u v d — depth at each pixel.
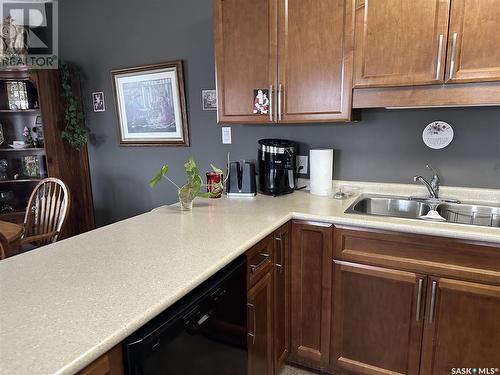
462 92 1.54
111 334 0.73
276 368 1.71
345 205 1.83
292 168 2.13
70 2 2.89
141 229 1.46
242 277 1.25
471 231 1.36
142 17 2.63
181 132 2.62
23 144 3.00
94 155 3.10
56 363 0.64
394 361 1.61
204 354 1.05
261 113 1.96
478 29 1.46
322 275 1.69
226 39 1.98
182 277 0.99
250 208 1.80
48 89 2.81
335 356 1.74
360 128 2.08
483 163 1.83
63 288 0.93
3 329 0.75
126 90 2.79
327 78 1.78
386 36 1.62
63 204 2.24
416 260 1.48
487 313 1.40
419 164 1.97
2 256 1.55
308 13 1.77
